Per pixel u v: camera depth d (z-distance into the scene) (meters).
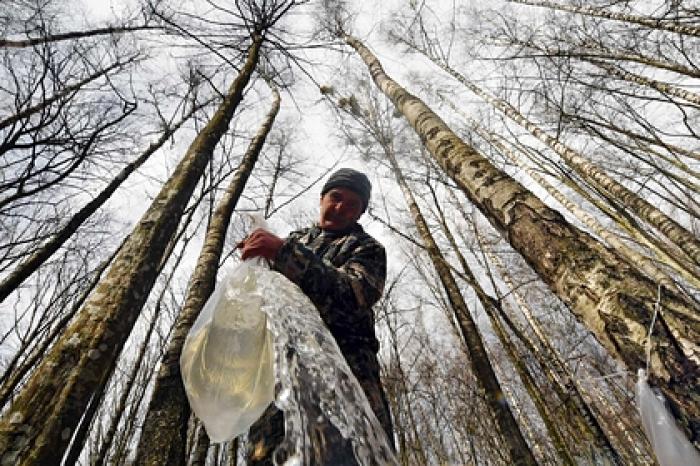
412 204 5.50
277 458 0.82
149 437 1.52
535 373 6.38
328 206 1.83
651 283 1.21
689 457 0.93
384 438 0.90
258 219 1.44
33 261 3.69
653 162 4.37
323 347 0.98
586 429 4.08
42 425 0.93
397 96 3.94
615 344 1.17
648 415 1.03
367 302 1.37
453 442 8.71
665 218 3.64
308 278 1.26
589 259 1.34
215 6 4.51
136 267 1.37
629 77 5.04
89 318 1.18
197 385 1.13
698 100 4.12
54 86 4.37
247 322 1.14
